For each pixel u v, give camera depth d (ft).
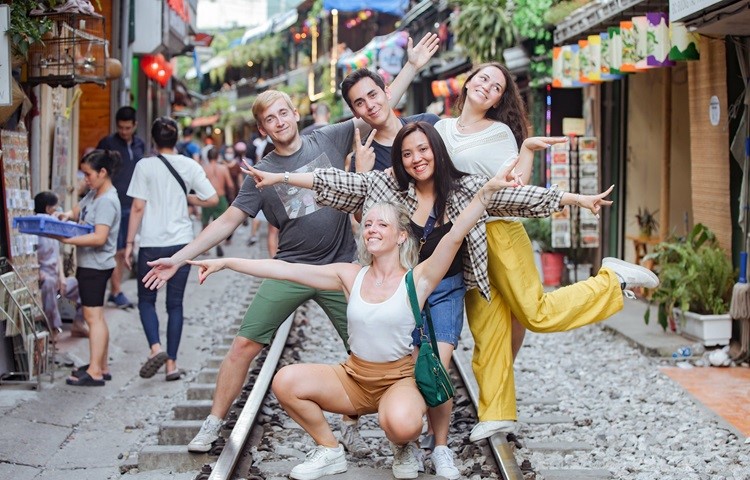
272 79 183.01
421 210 20.84
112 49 54.90
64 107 43.78
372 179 21.12
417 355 20.06
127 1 54.80
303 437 24.63
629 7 37.63
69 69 32.01
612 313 21.90
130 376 32.53
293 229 23.11
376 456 23.18
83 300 30.83
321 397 20.43
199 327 42.96
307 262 23.26
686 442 24.75
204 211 70.85
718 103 35.04
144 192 31.07
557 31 47.60
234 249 71.77
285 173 20.95
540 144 20.76
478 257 20.56
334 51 122.52
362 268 20.48
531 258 22.17
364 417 26.99
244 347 22.94
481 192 18.88
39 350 29.63
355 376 20.30
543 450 23.73
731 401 28.48
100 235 29.96
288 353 34.83
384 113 22.49
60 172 42.91
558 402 28.68
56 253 35.91
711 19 30.32
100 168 30.09
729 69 34.17
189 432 24.30
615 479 21.85
